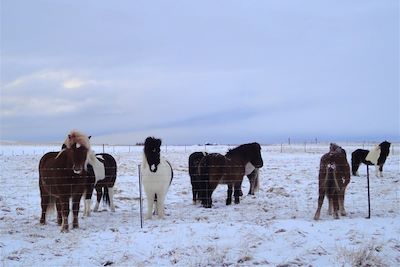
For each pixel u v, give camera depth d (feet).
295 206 44.21
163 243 27.58
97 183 42.37
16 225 35.04
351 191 52.65
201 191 45.50
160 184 37.93
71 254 25.68
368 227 31.48
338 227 31.50
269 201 48.08
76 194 33.96
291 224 32.27
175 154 137.39
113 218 39.04
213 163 45.03
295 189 56.29
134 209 44.52
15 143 292.61
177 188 59.26
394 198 47.34
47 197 35.73
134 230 32.14
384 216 37.24
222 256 24.63
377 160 69.82
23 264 23.73
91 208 45.03
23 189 53.93
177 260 24.35
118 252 25.86
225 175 45.85
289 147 204.23
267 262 24.11
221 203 48.60
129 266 23.59
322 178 36.60
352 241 27.68
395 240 27.66
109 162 43.39
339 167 36.63
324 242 27.66
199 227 31.89
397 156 122.31
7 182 60.49
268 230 30.55
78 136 33.35
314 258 24.77
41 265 23.57
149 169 37.73
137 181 64.13
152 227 33.22
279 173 75.66
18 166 84.99
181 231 30.66
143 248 26.66
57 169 32.94
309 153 143.23
